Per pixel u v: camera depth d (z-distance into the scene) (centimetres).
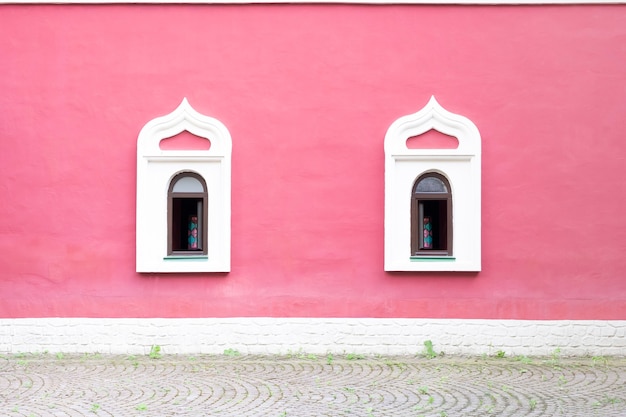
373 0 1170
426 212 1171
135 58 1175
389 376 1009
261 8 1173
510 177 1165
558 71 1167
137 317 1167
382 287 1164
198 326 1166
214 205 1170
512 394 903
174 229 1173
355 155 1168
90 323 1167
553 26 1168
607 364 1094
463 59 1168
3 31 1173
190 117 1167
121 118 1171
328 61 1171
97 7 1174
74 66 1174
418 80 1168
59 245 1170
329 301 1166
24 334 1166
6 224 1170
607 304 1158
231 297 1168
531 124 1164
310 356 1147
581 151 1164
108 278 1168
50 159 1170
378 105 1168
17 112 1172
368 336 1161
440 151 1159
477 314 1160
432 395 898
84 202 1170
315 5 1172
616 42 1166
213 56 1174
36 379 987
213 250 1169
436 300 1163
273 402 862
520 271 1162
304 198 1168
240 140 1170
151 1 1172
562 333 1156
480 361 1114
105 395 895
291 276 1167
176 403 856
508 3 1166
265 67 1172
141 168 1164
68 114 1172
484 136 1165
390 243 1157
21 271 1170
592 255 1161
